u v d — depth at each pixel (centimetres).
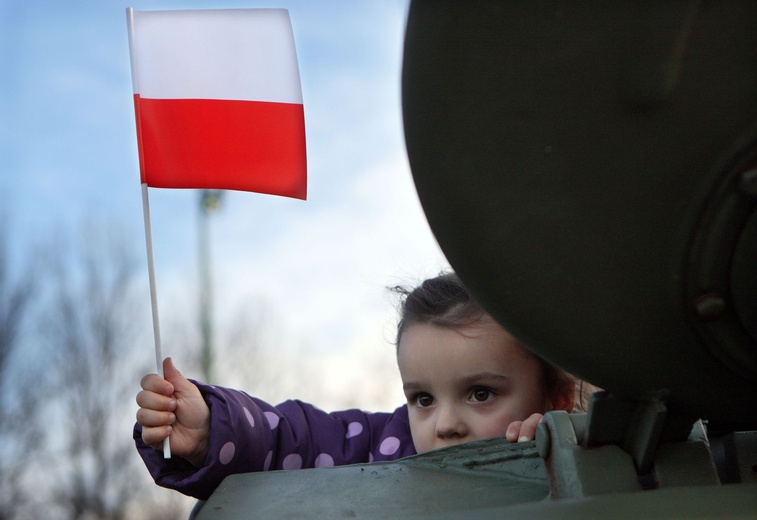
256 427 491
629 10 212
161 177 489
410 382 511
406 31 214
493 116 223
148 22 501
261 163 499
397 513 274
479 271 237
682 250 231
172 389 452
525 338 247
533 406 498
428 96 220
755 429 317
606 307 239
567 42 215
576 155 226
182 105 498
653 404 254
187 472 471
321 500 301
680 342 242
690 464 263
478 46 216
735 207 226
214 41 502
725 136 223
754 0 212
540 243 233
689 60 216
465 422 495
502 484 304
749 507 200
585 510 208
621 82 218
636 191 229
